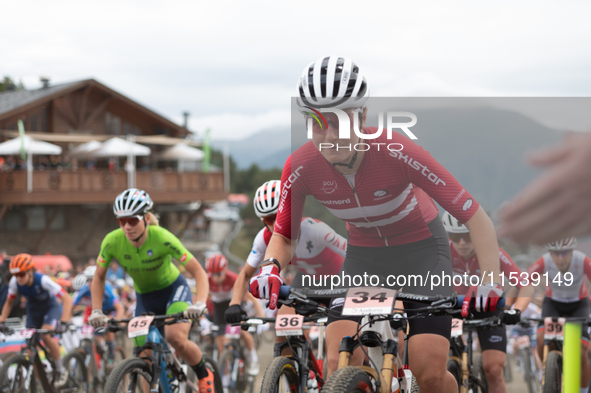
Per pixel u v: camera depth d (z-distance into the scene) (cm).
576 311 247
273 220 387
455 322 353
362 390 212
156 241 441
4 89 4128
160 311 474
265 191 388
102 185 2320
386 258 257
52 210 2469
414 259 255
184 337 422
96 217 2573
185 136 2795
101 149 2208
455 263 257
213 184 2572
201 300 418
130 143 2248
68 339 688
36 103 2414
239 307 343
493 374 412
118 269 1450
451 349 394
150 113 2655
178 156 2530
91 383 657
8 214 2395
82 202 2284
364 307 221
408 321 255
